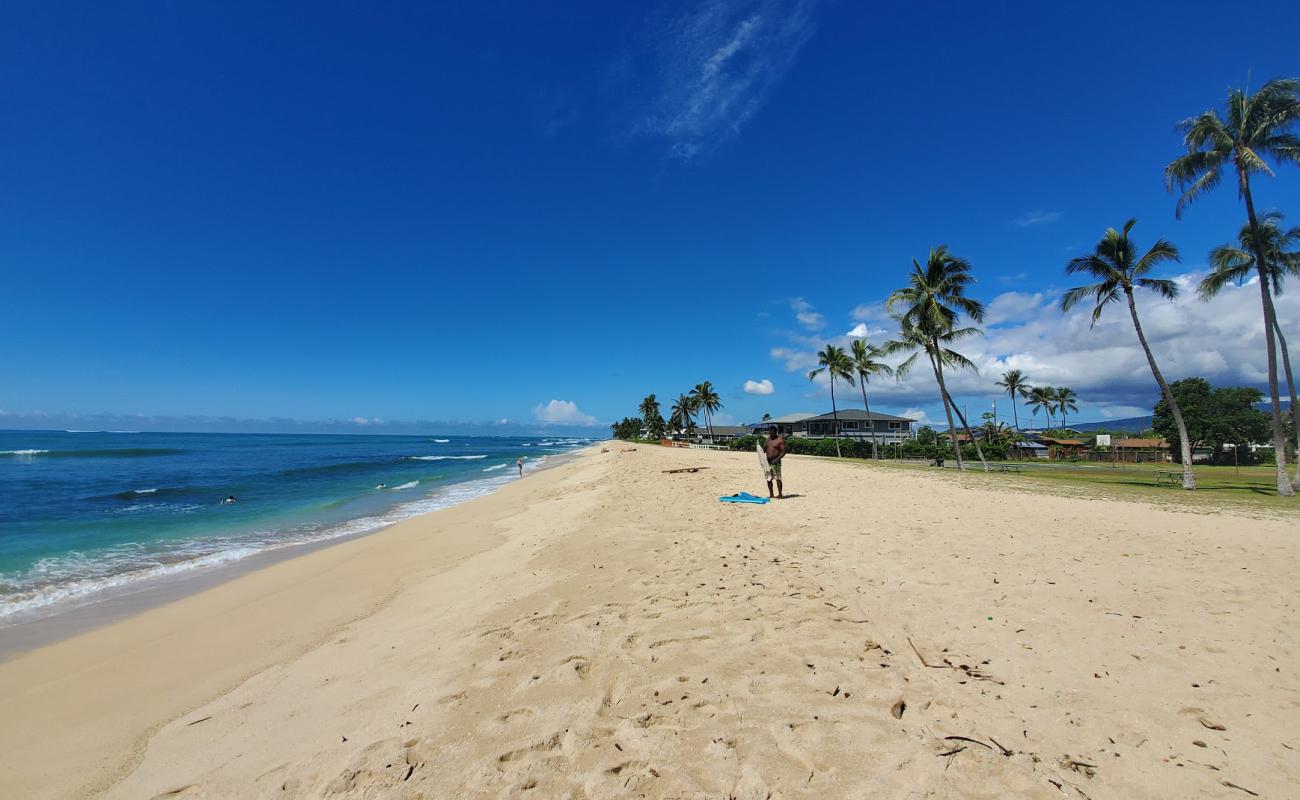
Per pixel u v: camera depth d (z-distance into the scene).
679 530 10.23
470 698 4.09
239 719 4.28
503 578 7.80
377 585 8.68
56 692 5.18
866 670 4.22
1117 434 83.44
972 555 7.69
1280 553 7.79
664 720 3.61
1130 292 22.22
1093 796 2.75
